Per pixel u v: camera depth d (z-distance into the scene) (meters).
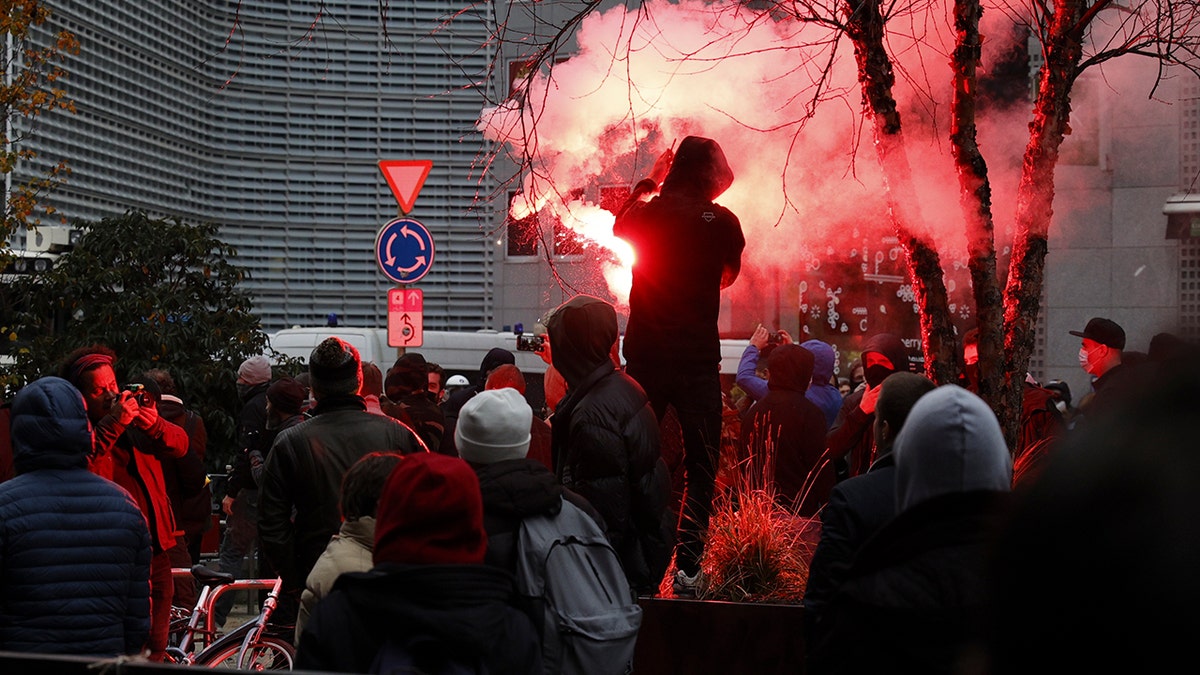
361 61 23.38
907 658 2.50
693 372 5.16
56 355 12.61
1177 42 5.40
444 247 23.33
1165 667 0.95
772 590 5.27
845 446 5.96
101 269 12.91
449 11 23.39
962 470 2.58
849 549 3.27
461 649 2.81
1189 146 16.55
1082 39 5.30
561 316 4.69
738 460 6.36
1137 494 0.97
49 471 4.54
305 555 5.32
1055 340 17.55
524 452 3.77
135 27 20.95
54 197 19.02
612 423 4.49
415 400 8.81
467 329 23.22
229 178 23.17
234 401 12.96
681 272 5.14
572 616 3.52
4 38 15.77
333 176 23.47
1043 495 1.02
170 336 12.66
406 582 2.82
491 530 3.59
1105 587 0.97
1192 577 0.94
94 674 2.41
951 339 5.09
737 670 5.02
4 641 4.38
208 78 22.84
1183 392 0.98
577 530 3.66
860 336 17.23
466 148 23.31
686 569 5.28
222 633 8.95
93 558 4.49
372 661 2.81
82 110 19.72
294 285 23.41
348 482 4.03
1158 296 17.02
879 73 5.14
